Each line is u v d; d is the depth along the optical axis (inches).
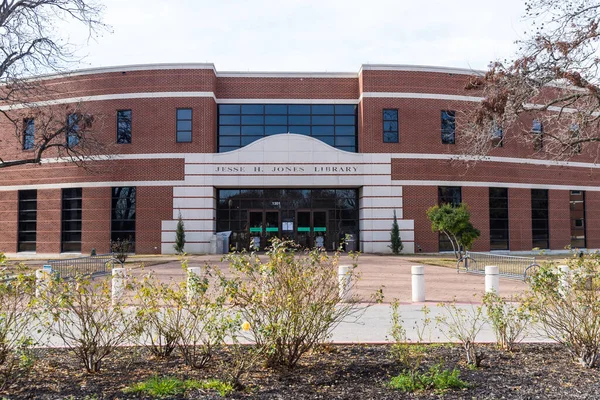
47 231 1251.2
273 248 270.8
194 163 1213.1
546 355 277.3
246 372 234.5
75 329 352.5
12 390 219.8
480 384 224.1
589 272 266.5
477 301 503.2
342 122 1282.0
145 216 1209.4
